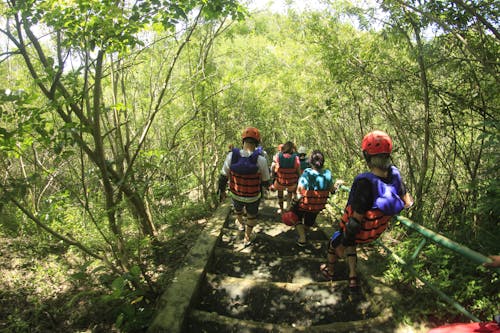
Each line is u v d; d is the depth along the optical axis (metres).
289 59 7.65
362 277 3.88
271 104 9.35
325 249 5.18
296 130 10.97
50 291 3.49
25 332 2.86
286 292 3.83
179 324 3.00
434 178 5.68
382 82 4.73
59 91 2.96
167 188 5.70
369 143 2.96
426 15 3.50
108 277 3.08
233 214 6.79
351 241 3.04
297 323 3.45
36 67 4.29
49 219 3.30
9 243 4.41
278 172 6.29
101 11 2.76
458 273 3.27
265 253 5.08
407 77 4.56
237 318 3.52
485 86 3.99
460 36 3.66
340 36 5.44
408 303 3.20
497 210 3.37
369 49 4.94
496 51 3.78
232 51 7.46
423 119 4.87
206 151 7.89
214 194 7.48
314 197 4.75
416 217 4.94
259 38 7.87
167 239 5.11
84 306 3.25
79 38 2.85
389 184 2.94
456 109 4.32
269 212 7.32
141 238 4.26
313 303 3.68
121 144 4.16
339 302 3.67
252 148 4.82
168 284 3.70
